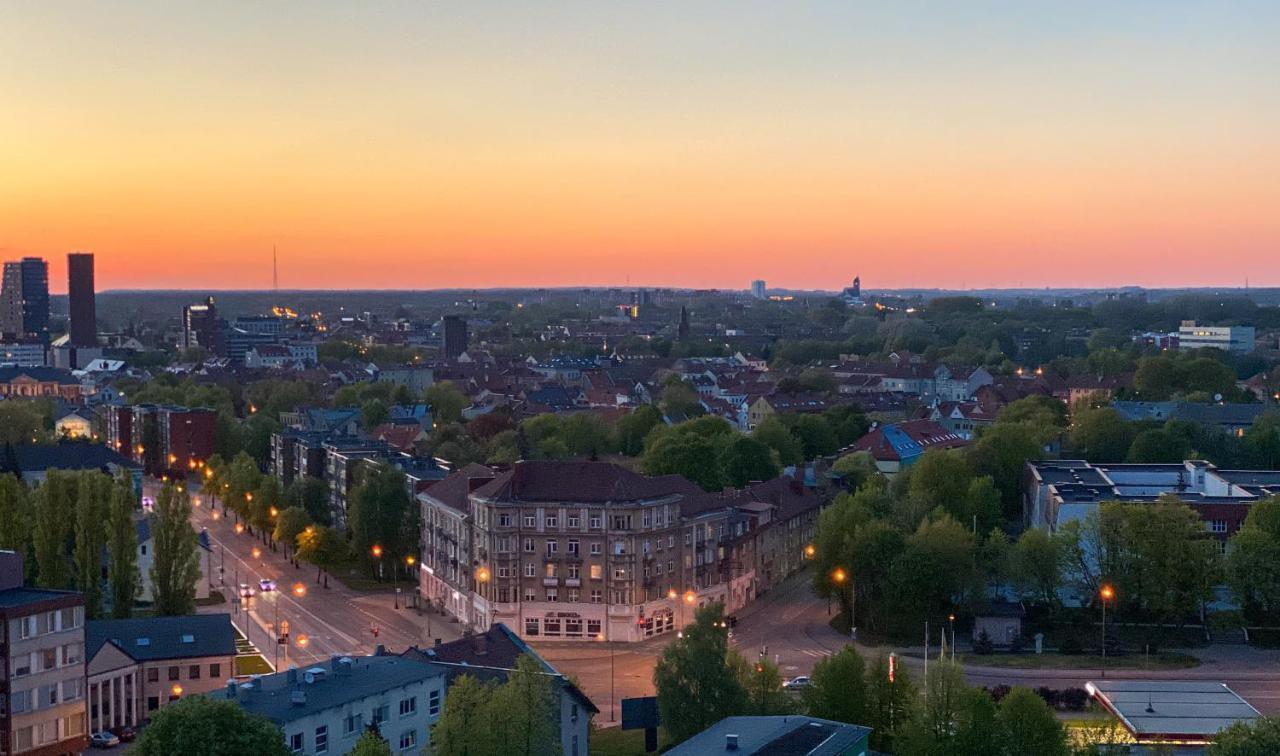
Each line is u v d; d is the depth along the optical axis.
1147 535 173.38
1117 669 158.12
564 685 122.44
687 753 99.25
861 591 182.75
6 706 125.00
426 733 121.69
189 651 147.62
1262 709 140.12
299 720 108.81
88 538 179.00
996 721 109.44
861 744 102.06
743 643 176.25
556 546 180.00
